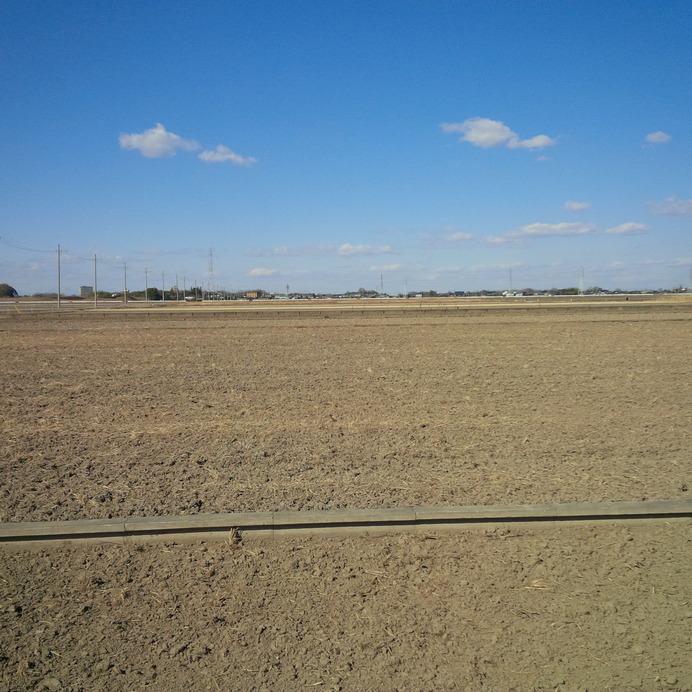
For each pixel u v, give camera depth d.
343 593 5.71
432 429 12.11
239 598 5.66
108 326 50.47
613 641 5.00
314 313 66.94
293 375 20.39
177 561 6.34
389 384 18.17
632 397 15.70
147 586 5.87
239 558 6.39
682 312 61.00
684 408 14.20
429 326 46.12
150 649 4.95
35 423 13.10
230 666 4.74
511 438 11.31
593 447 10.62
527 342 32.12
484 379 19.00
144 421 13.21
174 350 29.70
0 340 36.88
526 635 5.09
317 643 5.00
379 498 7.88
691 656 4.80
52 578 6.04
